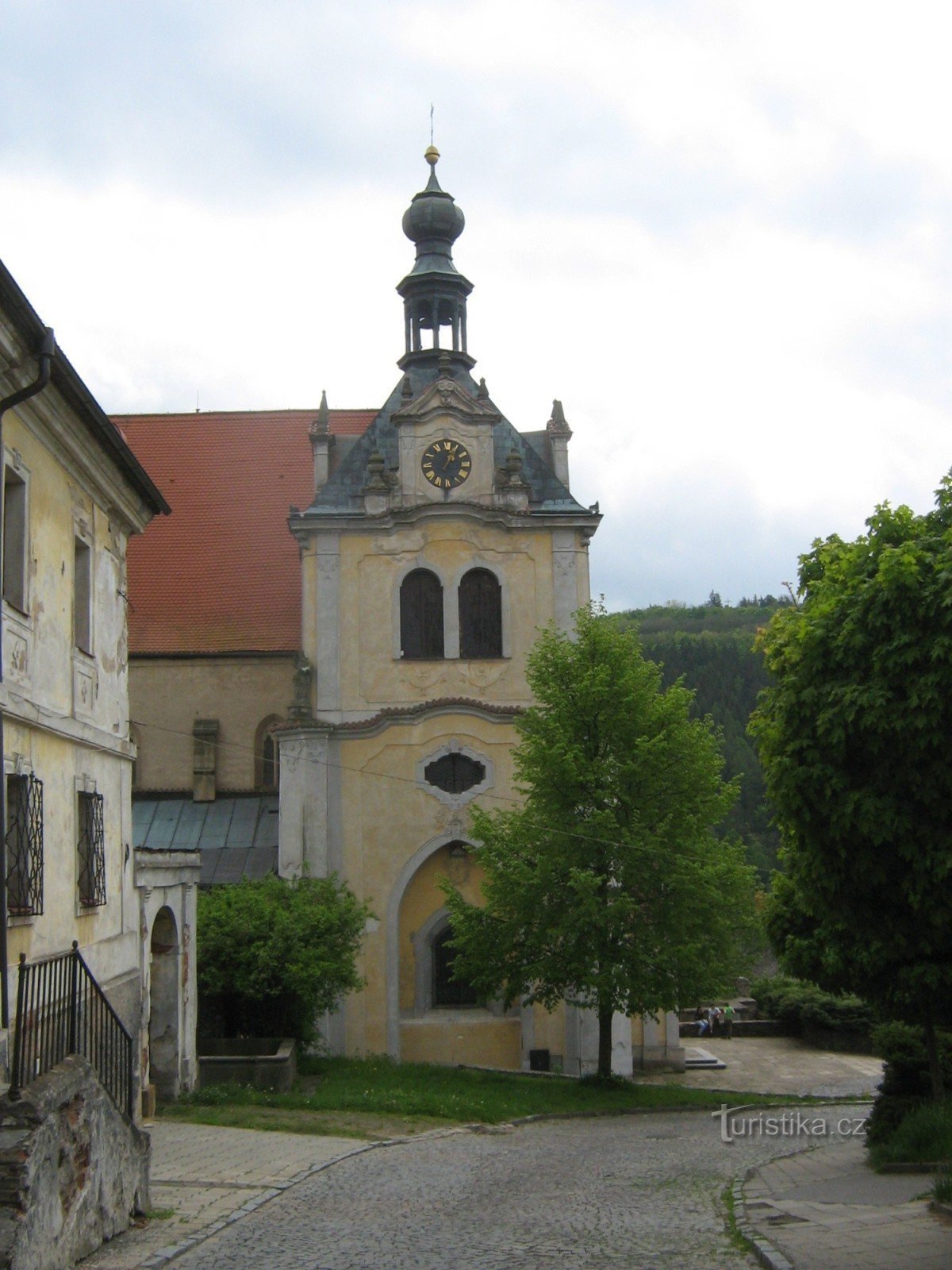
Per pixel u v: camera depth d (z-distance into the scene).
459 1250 14.55
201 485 50.78
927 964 20.41
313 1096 30.06
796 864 21.58
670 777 36.84
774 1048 51.34
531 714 37.47
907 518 20.91
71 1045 15.88
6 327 15.87
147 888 25.36
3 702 16.88
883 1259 12.87
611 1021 37.81
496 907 36.06
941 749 18.89
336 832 41.06
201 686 46.88
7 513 18.38
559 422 44.28
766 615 198.00
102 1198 14.98
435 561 42.44
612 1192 18.92
